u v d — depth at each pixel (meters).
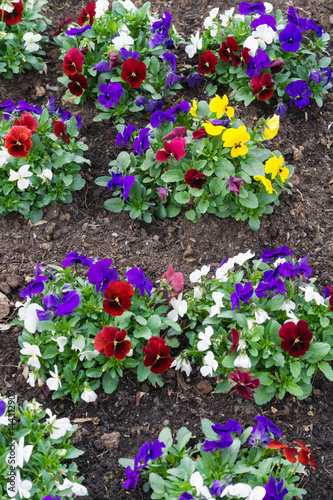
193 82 2.22
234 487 1.64
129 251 2.01
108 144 2.15
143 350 1.77
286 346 1.78
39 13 2.37
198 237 2.03
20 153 1.94
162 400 1.85
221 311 1.84
